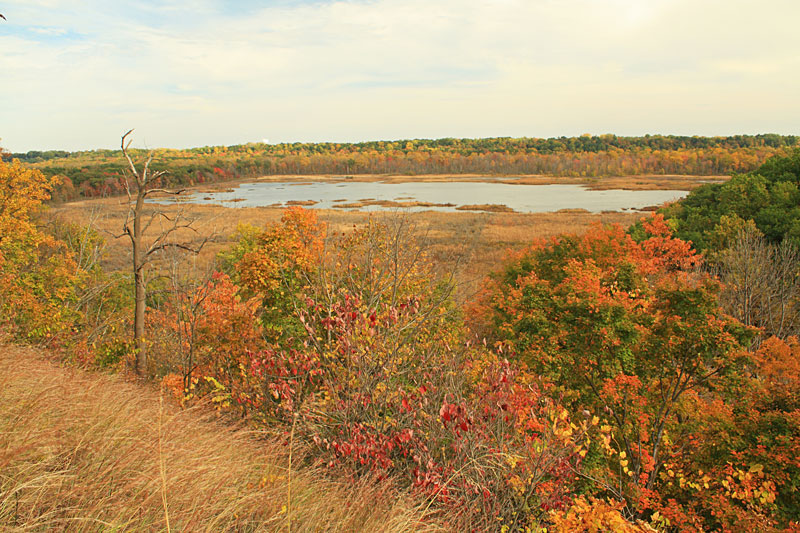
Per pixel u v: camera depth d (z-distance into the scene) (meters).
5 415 3.94
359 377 6.49
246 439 6.00
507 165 181.62
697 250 30.39
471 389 8.32
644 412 10.96
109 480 3.30
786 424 8.93
